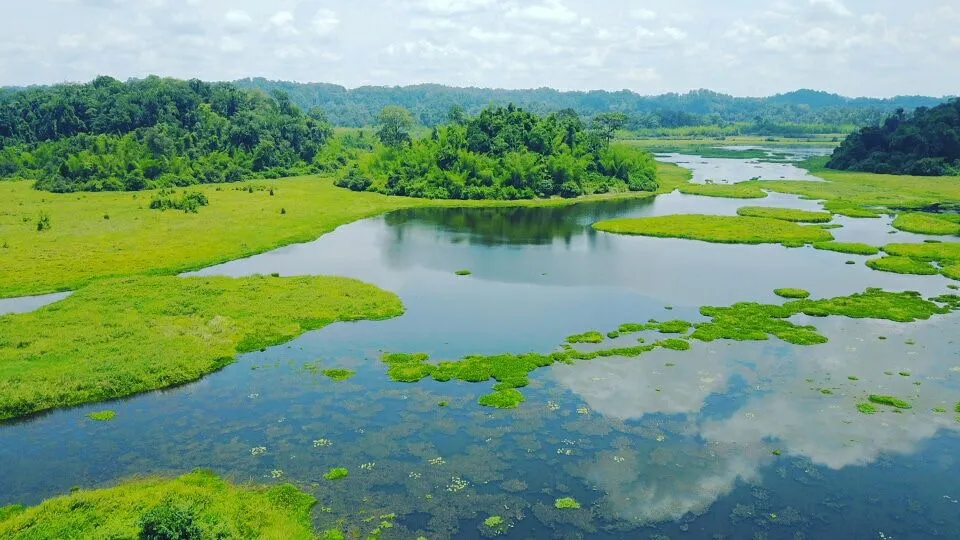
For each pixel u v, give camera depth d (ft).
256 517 103.35
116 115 587.27
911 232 320.09
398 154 524.11
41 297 219.00
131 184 480.23
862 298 210.38
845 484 114.52
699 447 125.80
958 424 133.39
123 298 208.85
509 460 121.70
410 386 151.74
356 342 178.91
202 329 181.47
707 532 102.37
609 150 526.57
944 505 108.99
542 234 332.19
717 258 272.51
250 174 556.92
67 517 102.06
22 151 574.56
